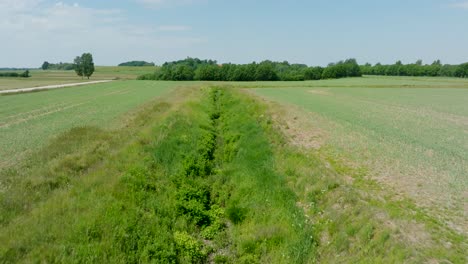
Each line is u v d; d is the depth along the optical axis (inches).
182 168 518.9
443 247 303.9
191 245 326.6
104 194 389.4
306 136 772.0
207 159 586.6
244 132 795.4
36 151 581.6
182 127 791.7
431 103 1642.5
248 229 369.1
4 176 445.7
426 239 317.1
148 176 466.6
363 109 1338.6
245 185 473.7
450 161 573.3
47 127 832.9
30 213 343.0
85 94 1942.7
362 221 343.3
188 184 466.9
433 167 538.6
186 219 382.0
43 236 299.0
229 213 402.6
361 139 740.0
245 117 966.4
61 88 2502.5
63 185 423.2
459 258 286.5
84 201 367.2
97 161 519.2
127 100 1551.4
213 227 373.7
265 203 421.4
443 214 372.8
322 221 368.8
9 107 1290.6
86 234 305.7
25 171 471.2
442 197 419.5
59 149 574.6
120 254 289.4
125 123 872.9
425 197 419.2
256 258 320.2
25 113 1114.7
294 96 2015.3
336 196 407.8
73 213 338.6
